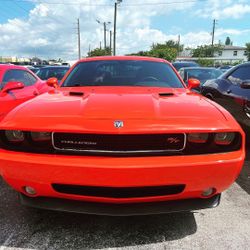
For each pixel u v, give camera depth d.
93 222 2.89
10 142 2.44
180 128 2.33
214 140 2.39
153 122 2.37
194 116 2.50
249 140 5.12
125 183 2.28
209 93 6.48
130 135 2.32
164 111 2.56
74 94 3.21
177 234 2.73
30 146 2.39
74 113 2.50
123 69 3.99
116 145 2.31
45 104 2.76
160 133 2.32
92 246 2.55
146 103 2.75
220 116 2.55
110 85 3.70
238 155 2.42
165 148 2.35
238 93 5.26
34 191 2.46
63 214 3.03
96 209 2.46
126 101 2.80
